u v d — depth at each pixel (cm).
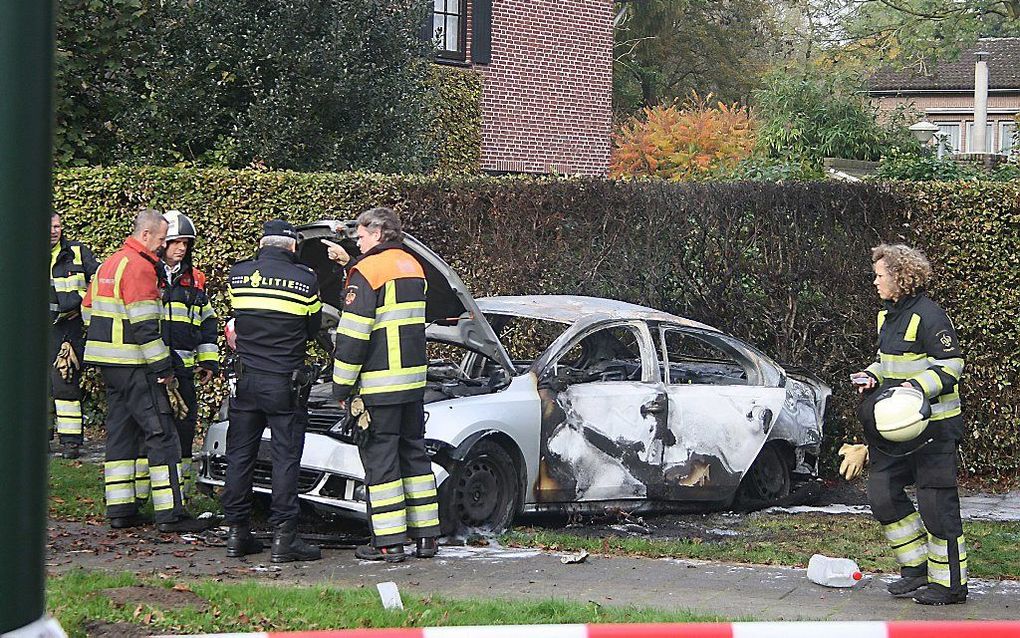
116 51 1636
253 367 841
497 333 1109
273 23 1573
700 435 1056
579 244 1300
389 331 846
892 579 851
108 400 938
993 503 1212
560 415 984
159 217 909
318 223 909
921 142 2692
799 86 2644
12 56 338
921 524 793
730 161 2841
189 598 678
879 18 3512
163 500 922
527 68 2339
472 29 2239
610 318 1045
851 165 2411
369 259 854
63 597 652
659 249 1302
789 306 1303
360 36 1598
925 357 767
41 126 345
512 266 1295
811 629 404
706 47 5347
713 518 1073
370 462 853
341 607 672
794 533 1012
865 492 1235
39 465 349
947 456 765
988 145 4938
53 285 1197
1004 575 880
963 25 2836
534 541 930
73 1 1611
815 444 1150
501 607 693
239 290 846
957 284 1291
